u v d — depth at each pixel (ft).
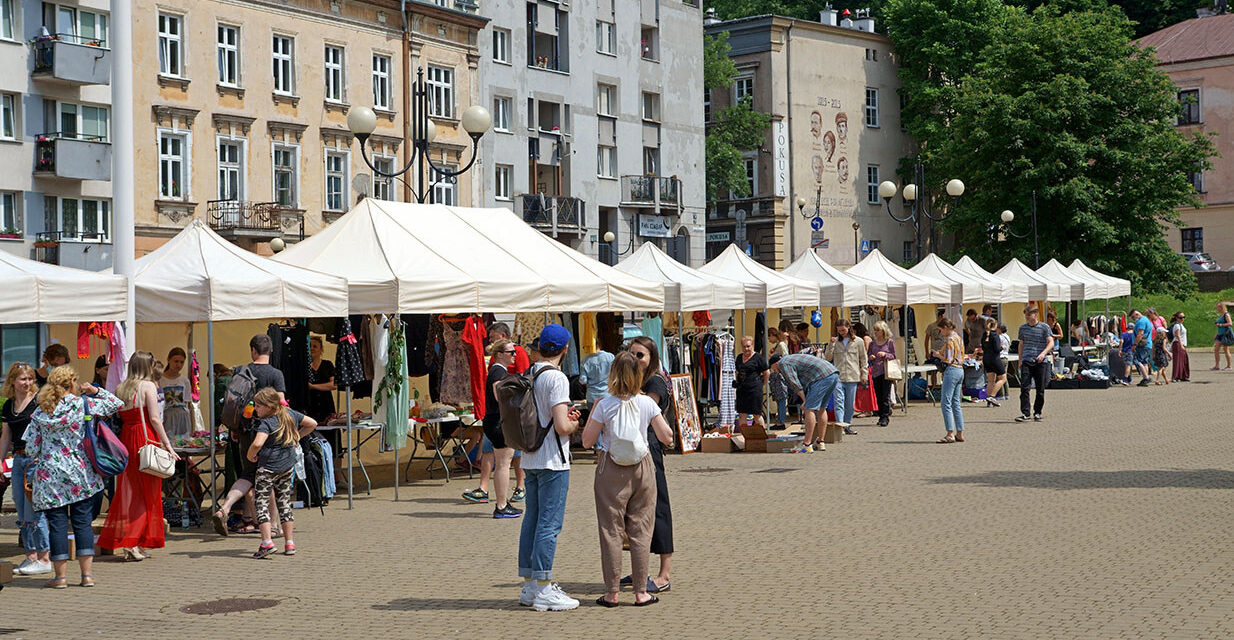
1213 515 44.52
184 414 49.90
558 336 33.35
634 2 193.36
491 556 40.29
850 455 67.67
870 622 29.78
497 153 168.45
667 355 77.92
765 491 53.98
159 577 37.86
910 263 242.58
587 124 184.03
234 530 46.26
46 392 36.42
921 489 53.21
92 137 135.74
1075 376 122.01
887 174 239.91
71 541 40.86
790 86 223.71
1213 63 256.52
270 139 139.85
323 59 145.28
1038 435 76.02
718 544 41.11
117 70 49.85
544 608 32.04
